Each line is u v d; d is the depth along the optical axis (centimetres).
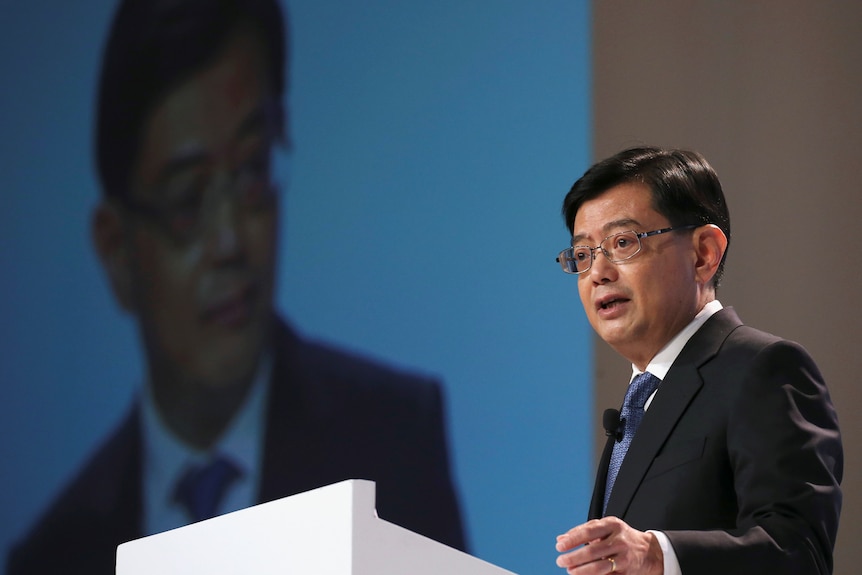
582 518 1231
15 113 1297
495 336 1258
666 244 559
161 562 471
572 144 1284
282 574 389
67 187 1288
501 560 1225
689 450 508
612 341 573
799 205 1347
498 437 1243
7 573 1227
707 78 1354
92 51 1305
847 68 1370
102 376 1261
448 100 1292
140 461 1245
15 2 1308
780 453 480
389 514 1227
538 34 1300
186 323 1263
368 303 1266
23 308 1271
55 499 1242
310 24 1303
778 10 1372
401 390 1250
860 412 1319
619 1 1347
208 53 1297
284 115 1290
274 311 1264
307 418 1248
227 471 1242
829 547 471
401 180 1284
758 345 520
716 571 432
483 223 1274
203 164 1282
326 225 1278
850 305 1338
